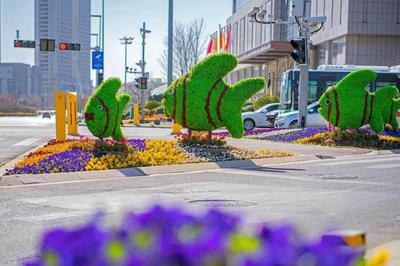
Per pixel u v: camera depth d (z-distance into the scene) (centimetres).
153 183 1295
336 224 858
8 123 5059
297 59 2725
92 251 221
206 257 211
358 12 5128
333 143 2338
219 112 1948
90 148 1755
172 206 304
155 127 4088
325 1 5672
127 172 1455
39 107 13100
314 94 3478
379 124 2409
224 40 6194
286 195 1124
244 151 1892
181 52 6912
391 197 1105
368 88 3416
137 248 222
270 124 3834
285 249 225
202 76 1969
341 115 2406
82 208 980
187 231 236
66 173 1384
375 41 5216
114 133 1853
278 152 1936
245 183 1298
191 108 1959
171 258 211
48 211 954
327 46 5666
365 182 1315
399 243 748
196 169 1570
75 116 3045
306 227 832
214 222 251
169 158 1650
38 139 2694
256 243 229
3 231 806
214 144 1964
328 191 1178
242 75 8912
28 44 3794
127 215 279
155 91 9781
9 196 1106
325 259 229
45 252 236
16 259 668
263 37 7450
